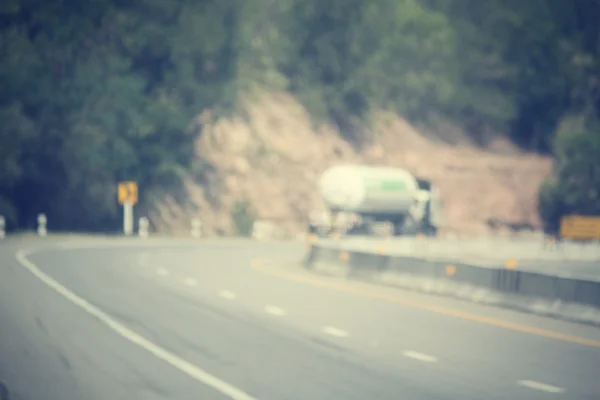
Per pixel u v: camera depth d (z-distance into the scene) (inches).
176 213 4687.5
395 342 1250.6
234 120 5132.9
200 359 1067.9
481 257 4035.4
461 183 6082.7
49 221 4507.9
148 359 1059.9
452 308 1701.5
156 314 1449.3
